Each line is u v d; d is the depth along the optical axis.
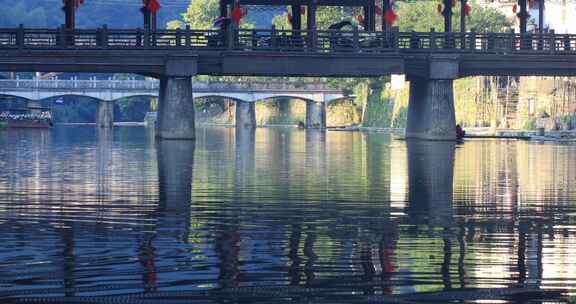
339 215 50.56
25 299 32.22
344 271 36.12
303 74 123.06
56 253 39.16
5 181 69.44
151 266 36.72
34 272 35.72
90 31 119.38
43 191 62.28
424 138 134.00
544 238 43.34
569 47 128.88
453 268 36.66
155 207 53.59
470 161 92.69
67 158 96.94
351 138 162.50
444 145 123.94
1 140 148.25
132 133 192.25
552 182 70.06
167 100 124.62
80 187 64.94
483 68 127.31
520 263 37.62
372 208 53.66
